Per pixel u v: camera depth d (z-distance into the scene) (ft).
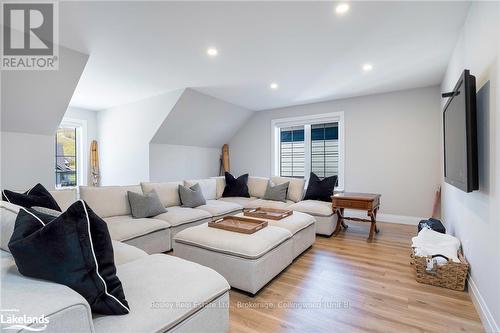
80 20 7.30
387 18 7.30
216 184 15.42
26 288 2.97
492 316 5.00
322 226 11.76
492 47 5.15
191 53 9.50
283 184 14.40
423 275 7.17
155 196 10.63
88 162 17.94
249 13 7.00
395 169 14.40
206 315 4.21
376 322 5.46
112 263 3.51
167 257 5.35
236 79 12.44
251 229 7.54
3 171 10.12
